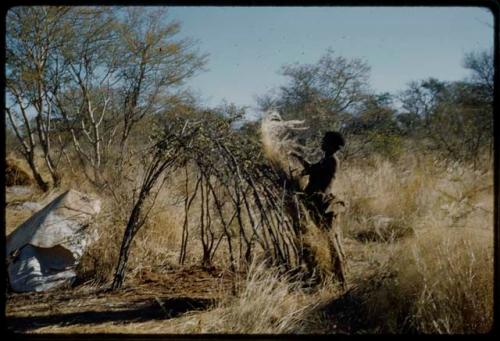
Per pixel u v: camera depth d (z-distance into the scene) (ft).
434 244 16.17
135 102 43.88
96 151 39.34
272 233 17.63
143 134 39.91
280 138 18.26
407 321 15.07
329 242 17.54
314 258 17.51
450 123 39.73
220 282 18.98
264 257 18.08
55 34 42.34
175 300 17.31
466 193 19.58
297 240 17.78
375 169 35.58
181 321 15.42
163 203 23.80
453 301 14.80
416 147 40.98
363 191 29.58
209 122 18.53
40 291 19.02
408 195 25.66
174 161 19.02
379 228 22.77
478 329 14.48
